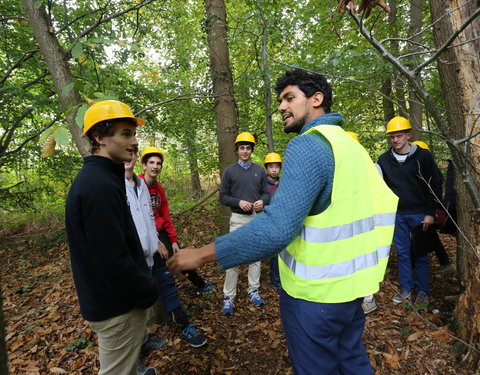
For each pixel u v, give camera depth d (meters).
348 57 2.87
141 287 1.42
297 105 1.26
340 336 1.29
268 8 3.56
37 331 2.92
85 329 2.90
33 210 6.25
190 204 7.76
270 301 3.20
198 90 4.40
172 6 5.20
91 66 3.48
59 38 4.19
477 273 2.06
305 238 1.12
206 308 3.13
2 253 5.84
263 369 2.26
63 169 5.73
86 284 1.38
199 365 2.32
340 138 1.13
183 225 6.20
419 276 2.90
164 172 9.95
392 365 2.14
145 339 2.49
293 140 1.09
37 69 4.80
